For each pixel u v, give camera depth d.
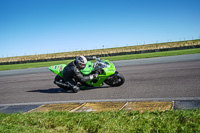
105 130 2.90
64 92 6.84
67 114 3.79
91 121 3.25
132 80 7.66
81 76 6.31
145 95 5.27
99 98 5.46
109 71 6.50
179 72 8.48
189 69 9.05
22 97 6.56
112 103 4.55
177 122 2.90
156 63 13.30
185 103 4.16
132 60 18.69
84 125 3.12
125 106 4.18
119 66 13.84
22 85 9.23
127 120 3.13
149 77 7.97
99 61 6.70
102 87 7.00
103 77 6.55
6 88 8.80
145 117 3.16
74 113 3.85
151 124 2.91
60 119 3.48
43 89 7.75
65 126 3.22
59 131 3.09
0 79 12.86
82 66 6.37
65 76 6.63
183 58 15.09
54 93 6.80
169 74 8.22
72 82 6.62
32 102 5.71
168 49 31.81
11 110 4.96
